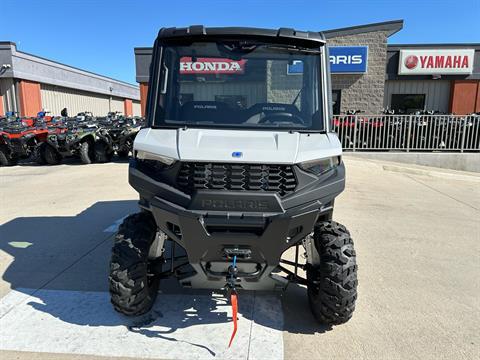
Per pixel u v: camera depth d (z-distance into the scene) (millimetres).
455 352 2893
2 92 21203
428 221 6293
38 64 22781
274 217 2588
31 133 12430
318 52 3264
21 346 2887
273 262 2713
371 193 8422
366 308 3490
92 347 2881
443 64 16125
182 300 3562
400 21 15258
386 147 12531
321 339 3021
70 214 6312
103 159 12297
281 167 2688
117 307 3037
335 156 2896
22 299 3559
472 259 4691
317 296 3037
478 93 16469
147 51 16391
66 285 3844
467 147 12234
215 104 3188
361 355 2840
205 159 2654
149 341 2957
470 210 7102
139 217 3117
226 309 3424
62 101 26109
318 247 2998
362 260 4586
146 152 2838
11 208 6742
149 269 3162
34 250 4746
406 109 17234
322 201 2760
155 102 3189
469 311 3477
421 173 10789
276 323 3227
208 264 2826
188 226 2621
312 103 3201
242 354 2826
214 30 3188
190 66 3199
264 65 3193
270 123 3127
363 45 15578
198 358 2777
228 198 2625
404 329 3176
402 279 4098
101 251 4719
